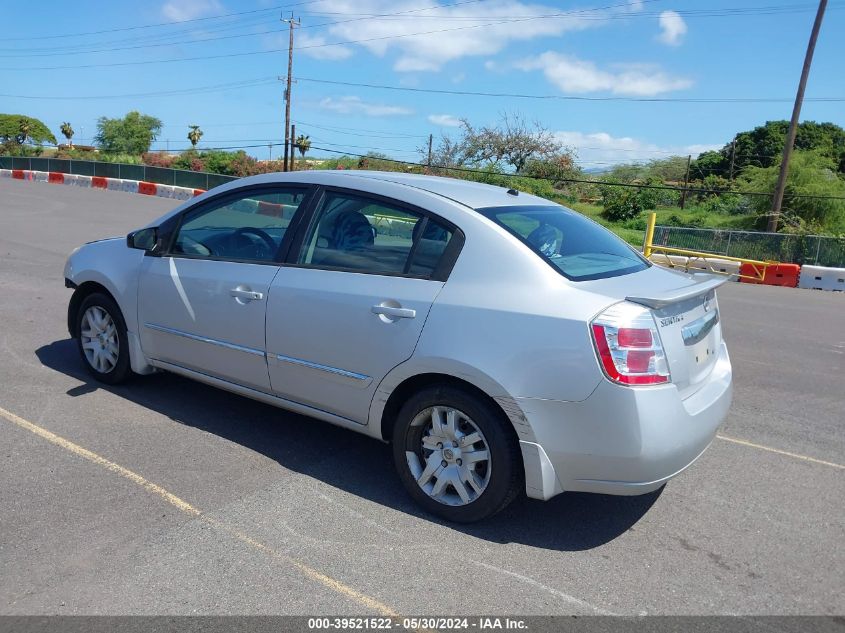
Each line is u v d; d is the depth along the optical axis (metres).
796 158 35.66
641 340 3.13
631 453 3.12
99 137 78.25
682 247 22.38
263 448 4.37
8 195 24.39
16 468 3.90
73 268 5.27
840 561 3.42
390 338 3.59
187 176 36.12
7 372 5.46
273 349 4.08
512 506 3.84
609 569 3.25
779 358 7.87
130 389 5.23
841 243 20.19
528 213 3.93
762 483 4.30
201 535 3.33
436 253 3.61
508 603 2.94
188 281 4.48
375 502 3.76
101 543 3.22
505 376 3.27
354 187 4.01
